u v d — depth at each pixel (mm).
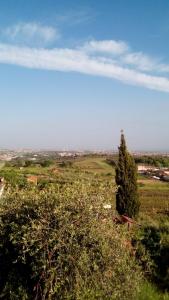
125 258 10555
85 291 9898
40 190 11008
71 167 95562
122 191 22891
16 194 11359
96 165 113938
